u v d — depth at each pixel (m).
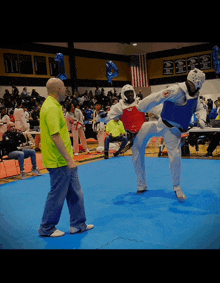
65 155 2.71
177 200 4.02
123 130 8.31
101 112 4.38
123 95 4.39
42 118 2.79
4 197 4.77
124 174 6.00
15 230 3.28
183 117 3.78
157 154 8.26
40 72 16.70
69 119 9.37
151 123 4.24
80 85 18.98
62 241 2.87
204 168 5.94
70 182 2.97
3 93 15.13
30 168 7.04
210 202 3.84
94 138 13.16
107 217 3.51
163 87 20.77
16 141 6.26
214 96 18.20
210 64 18.75
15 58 15.49
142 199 4.18
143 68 20.88
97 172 6.35
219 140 7.12
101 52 20.03
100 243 2.77
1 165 6.79
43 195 4.79
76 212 3.04
